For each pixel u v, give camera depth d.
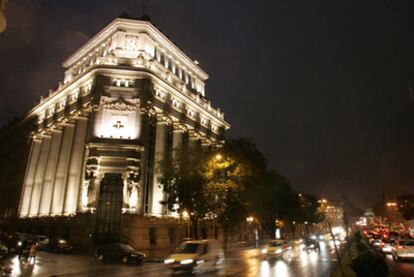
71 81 52.81
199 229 52.06
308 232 119.75
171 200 36.03
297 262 25.95
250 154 40.56
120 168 41.69
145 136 44.94
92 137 42.69
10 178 68.69
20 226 55.22
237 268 22.14
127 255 26.59
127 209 40.28
